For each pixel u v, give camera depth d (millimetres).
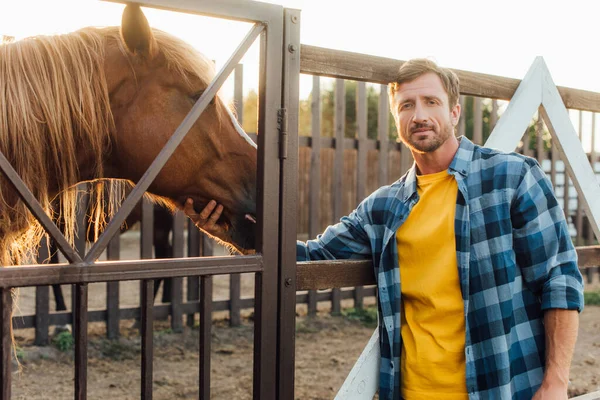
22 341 4469
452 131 1721
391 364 1734
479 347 1610
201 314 1510
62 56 1738
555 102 2297
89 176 1875
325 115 16922
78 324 1335
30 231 1912
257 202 1590
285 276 1606
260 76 1580
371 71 1794
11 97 1665
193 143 1835
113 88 1810
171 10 1441
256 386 1588
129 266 1378
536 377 1651
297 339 4938
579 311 1593
